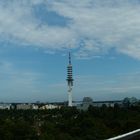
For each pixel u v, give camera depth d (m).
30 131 120.25
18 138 117.19
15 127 121.12
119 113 125.94
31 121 166.00
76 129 108.56
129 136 19.56
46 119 182.88
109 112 130.00
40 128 130.88
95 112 137.12
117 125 84.19
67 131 119.06
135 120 71.38
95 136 83.12
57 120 163.75
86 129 104.56
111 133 73.25
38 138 116.50
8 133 117.44
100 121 107.25
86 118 115.62
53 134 119.50
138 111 133.75
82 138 95.50
